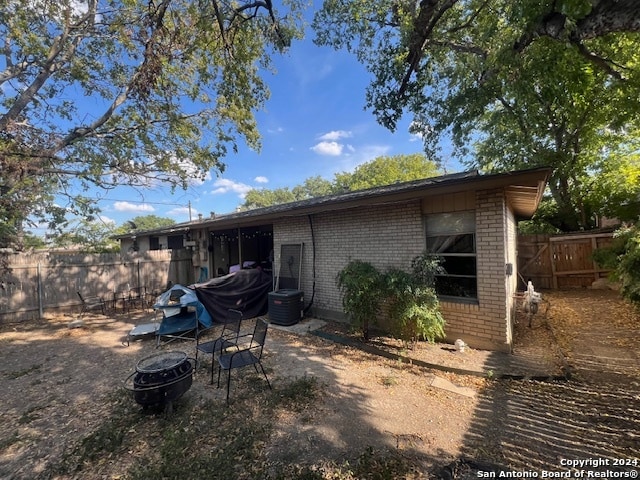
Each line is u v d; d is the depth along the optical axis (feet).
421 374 14.17
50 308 29.58
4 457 9.19
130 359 17.35
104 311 31.19
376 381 13.51
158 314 29.19
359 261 20.27
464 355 15.84
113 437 9.82
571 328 20.39
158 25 16.11
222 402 11.94
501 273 15.80
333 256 23.85
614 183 38.32
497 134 45.75
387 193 17.24
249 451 8.94
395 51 23.86
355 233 22.24
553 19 12.60
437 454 8.73
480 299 16.58
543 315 24.23
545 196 48.14
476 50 23.40
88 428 10.63
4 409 12.07
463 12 23.81
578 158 41.29
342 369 14.89
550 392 12.07
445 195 17.78
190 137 31.58
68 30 24.23
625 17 9.11
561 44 18.42
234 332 21.34
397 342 18.15
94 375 15.28
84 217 30.53
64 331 23.86
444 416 10.71
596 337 18.30
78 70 26.14
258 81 26.86
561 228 46.21
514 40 18.13
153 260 38.45
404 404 11.55
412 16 20.84
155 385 10.58
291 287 26.84
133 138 28.91
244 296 25.68
